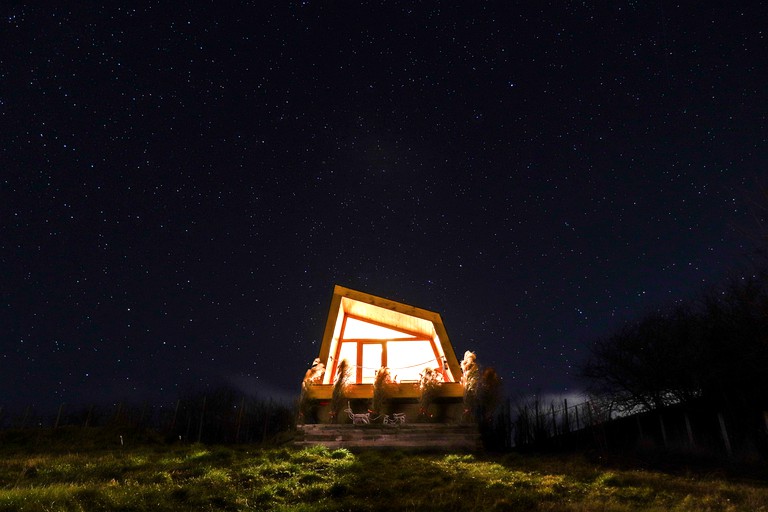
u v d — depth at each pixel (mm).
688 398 20672
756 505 9883
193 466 13266
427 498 10672
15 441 19953
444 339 22219
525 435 21891
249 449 17406
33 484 11148
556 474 13227
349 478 12305
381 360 23281
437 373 20703
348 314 24125
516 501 10414
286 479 12148
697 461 15891
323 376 21938
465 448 17109
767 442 15953
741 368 19062
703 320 21062
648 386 21922
